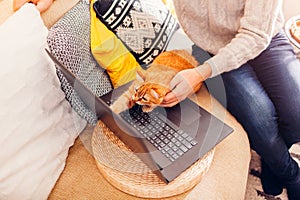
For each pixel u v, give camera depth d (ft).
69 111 4.07
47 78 3.76
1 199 3.41
